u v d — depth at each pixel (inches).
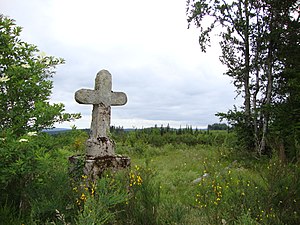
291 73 428.1
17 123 201.2
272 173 204.7
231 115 585.6
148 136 927.7
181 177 359.6
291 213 190.7
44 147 191.2
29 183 202.2
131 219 181.3
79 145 468.1
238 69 594.2
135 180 197.3
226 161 511.8
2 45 208.5
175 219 196.2
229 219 172.7
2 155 172.7
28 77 206.7
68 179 214.7
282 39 519.8
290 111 354.9
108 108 265.9
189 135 952.3
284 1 520.4
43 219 182.5
